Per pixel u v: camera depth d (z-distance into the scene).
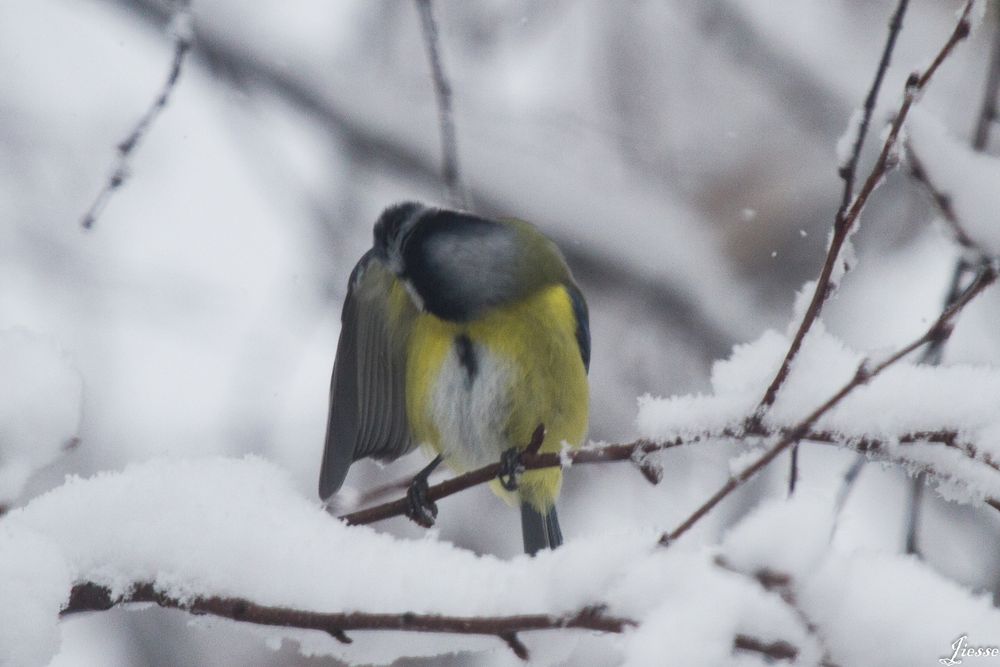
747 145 14.15
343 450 7.37
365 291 8.10
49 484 10.31
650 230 12.88
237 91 11.62
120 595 4.79
